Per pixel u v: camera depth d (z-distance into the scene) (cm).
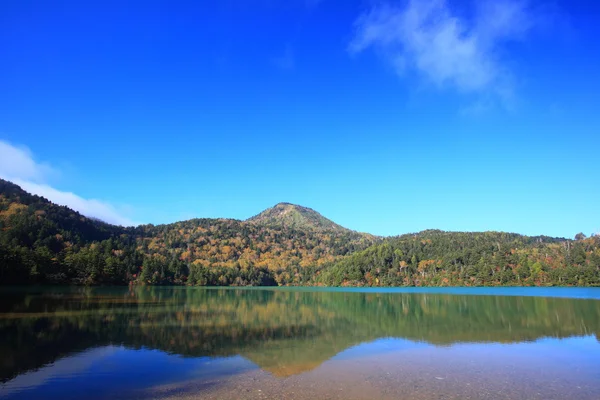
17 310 5172
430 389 1828
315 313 5459
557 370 2164
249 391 1806
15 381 1975
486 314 5203
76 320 4259
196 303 7088
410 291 13538
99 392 1805
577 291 11931
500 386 1867
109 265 15312
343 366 2292
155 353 2648
